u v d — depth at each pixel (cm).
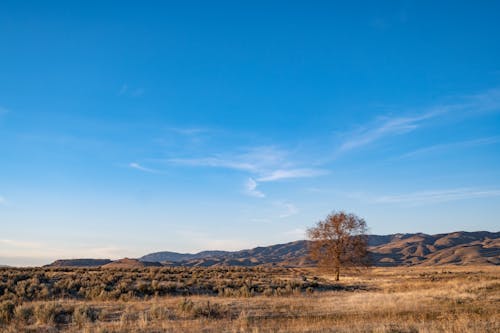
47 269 5494
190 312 2220
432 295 3116
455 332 1544
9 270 5003
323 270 6356
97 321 1992
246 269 7694
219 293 3538
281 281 4959
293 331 1648
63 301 2792
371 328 1684
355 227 6247
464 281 4797
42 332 1736
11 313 2114
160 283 3791
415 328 1639
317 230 6359
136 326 1816
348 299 3005
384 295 3284
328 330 1658
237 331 1681
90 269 5853
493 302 2669
